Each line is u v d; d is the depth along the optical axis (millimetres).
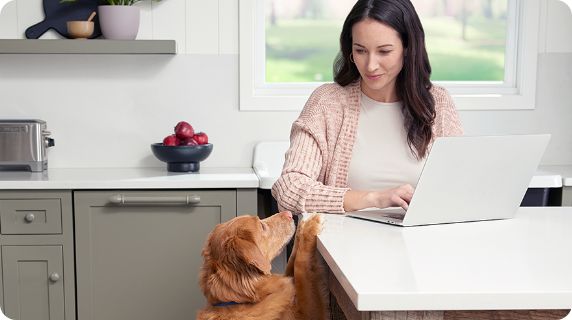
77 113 3258
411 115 2004
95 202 2816
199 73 3270
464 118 3371
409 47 1940
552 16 3350
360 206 1840
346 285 1212
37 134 3061
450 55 3664
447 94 2078
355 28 1910
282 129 3312
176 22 3240
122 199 2793
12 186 2771
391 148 2041
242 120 3301
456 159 1678
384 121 2053
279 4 3602
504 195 1823
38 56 3221
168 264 2865
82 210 2816
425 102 1983
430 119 1988
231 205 2834
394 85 2041
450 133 2029
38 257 2830
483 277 1221
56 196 2805
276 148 3258
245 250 1556
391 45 1890
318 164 2002
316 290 1650
